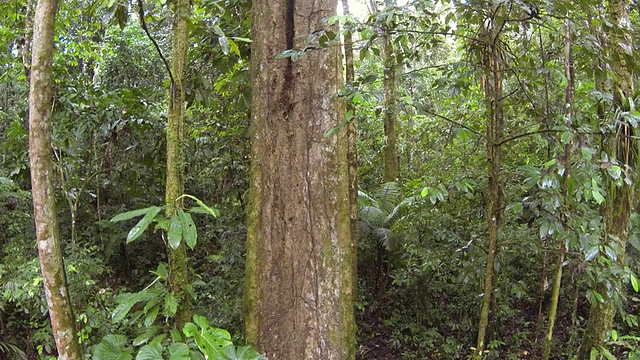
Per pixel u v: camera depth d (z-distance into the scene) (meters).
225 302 4.26
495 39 2.78
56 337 1.91
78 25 5.76
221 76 4.89
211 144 5.33
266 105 3.02
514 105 3.45
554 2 2.40
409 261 5.03
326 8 2.96
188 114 5.53
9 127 4.98
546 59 3.17
